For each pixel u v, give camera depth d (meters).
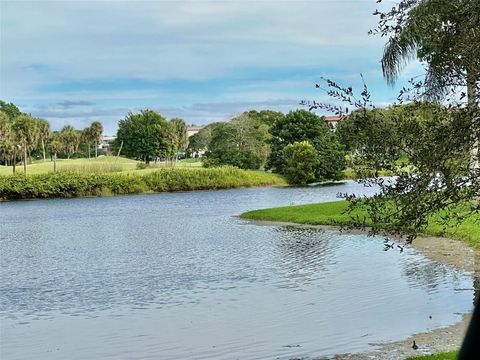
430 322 10.29
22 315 12.15
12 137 79.06
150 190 66.25
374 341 9.27
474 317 1.29
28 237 27.38
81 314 12.07
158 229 29.41
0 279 16.44
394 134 6.81
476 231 20.00
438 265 15.96
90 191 63.06
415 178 6.56
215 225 30.23
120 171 72.38
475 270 15.01
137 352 9.18
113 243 24.33
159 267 17.72
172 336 10.04
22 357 9.16
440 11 6.53
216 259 18.89
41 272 17.56
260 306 12.09
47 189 60.62
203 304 12.49
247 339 9.66
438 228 21.17
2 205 51.59
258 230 27.03
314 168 73.69
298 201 46.66
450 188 6.40
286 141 78.88
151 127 123.56
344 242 21.66
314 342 9.35
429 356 7.76
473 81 6.18
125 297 13.59
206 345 9.40
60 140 118.00
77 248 23.11
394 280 14.20
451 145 6.26
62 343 9.88
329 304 11.98
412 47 22.72
